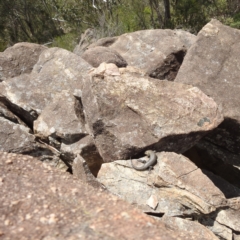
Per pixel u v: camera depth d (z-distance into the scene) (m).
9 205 2.74
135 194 4.41
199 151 5.55
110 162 4.77
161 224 2.71
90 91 4.91
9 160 3.32
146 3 13.48
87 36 12.04
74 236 2.46
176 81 5.50
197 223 4.03
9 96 5.94
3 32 17.39
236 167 5.41
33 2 17.02
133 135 4.69
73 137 5.25
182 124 4.70
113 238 2.44
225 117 5.10
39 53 7.55
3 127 5.27
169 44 7.03
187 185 4.23
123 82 4.98
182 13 12.11
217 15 12.61
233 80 5.44
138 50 7.30
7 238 2.42
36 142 5.28
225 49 5.72
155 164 4.55
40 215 2.67
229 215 4.18
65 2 16.55
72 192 2.99
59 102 5.60
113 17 13.92
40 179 3.13
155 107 4.80
